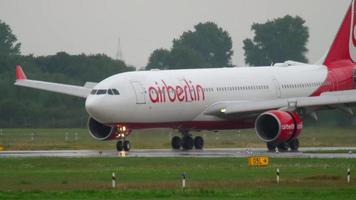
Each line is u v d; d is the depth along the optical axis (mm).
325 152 181750
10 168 141500
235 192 110000
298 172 133250
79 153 177750
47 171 136625
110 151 186625
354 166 143125
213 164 147500
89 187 116438
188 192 109688
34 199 104562
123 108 179625
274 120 190000
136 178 126750
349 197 106000
